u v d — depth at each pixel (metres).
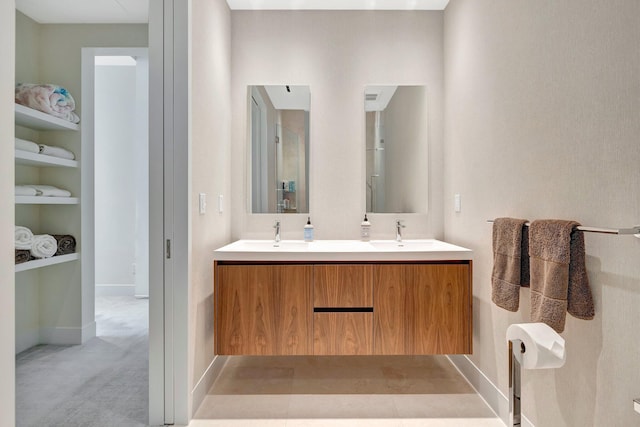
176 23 1.78
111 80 4.50
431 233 2.68
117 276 4.51
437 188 2.68
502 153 1.82
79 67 2.91
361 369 2.42
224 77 2.46
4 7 0.83
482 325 2.07
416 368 2.43
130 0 2.62
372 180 2.68
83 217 2.94
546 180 1.48
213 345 2.22
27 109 2.41
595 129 1.22
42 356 2.64
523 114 1.64
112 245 4.50
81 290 2.90
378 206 2.68
